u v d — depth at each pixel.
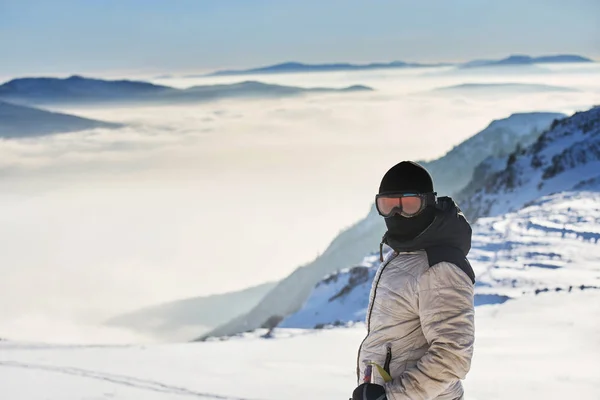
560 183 30.36
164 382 6.32
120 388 6.02
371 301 2.69
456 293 2.47
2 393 5.77
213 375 6.70
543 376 6.23
